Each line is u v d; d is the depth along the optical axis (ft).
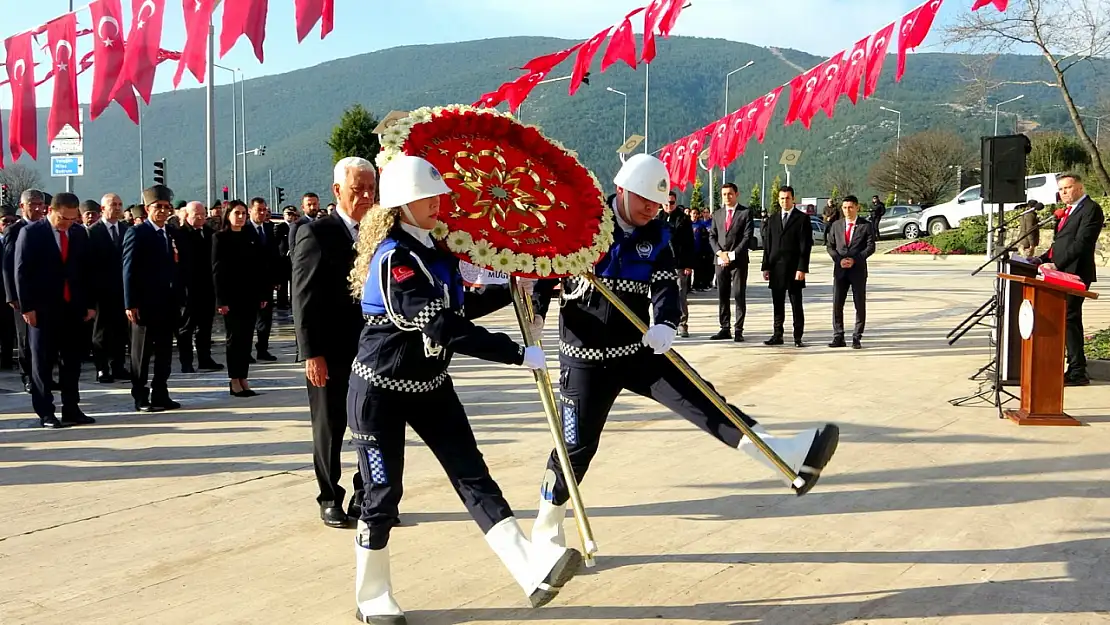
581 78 21.09
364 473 12.41
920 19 20.94
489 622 12.63
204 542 15.87
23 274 24.35
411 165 11.69
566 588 13.69
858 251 36.52
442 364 12.17
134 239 26.43
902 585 13.56
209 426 24.93
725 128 28.22
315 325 15.92
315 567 14.70
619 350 14.08
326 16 13.35
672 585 13.71
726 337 40.01
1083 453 20.47
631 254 13.97
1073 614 12.52
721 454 21.01
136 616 12.90
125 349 32.89
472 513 12.14
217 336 46.50
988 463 19.80
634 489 18.47
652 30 19.69
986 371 30.78
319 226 16.03
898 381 29.73
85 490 18.99
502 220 12.61
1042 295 22.97
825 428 13.48
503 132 13.79
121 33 14.56
